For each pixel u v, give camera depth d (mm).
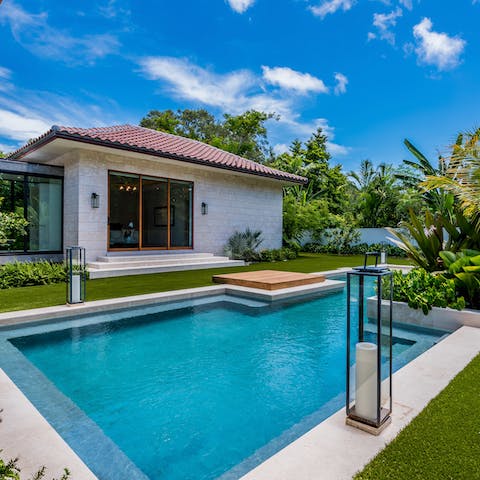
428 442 2166
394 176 20766
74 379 3686
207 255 13117
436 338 4809
